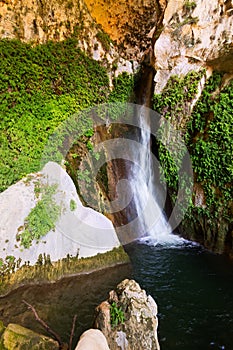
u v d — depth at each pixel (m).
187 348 4.52
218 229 7.44
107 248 6.95
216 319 5.16
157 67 8.30
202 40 7.53
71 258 6.46
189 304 5.57
